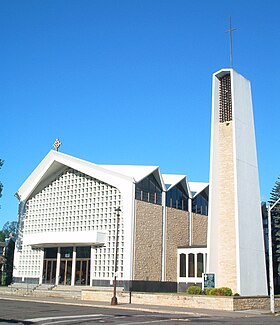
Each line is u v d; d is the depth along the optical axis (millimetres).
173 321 21812
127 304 33688
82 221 44938
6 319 20672
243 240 34438
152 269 42062
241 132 36844
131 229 40750
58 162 47344
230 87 37781
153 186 44438
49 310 26359
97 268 42312
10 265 54312
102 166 45094
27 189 50594
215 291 32250
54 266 46469
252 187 36875
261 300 33062
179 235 46094
